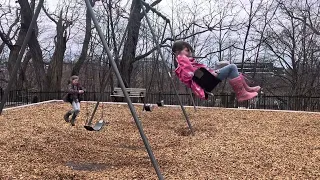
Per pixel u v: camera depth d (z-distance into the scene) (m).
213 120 11.54
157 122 11.21
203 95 5.11
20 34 22.95
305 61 28.30
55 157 6.45
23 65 28.80
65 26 23.64
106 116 12.29
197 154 6.76
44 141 7.75
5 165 5.53
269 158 6.41
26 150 6.80
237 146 7.48
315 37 27.53
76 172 5.40
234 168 5.72
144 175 5.25
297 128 9.92
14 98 18.78
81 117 11.87
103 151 7.13
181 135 9.26
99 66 30.36
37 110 13.37
